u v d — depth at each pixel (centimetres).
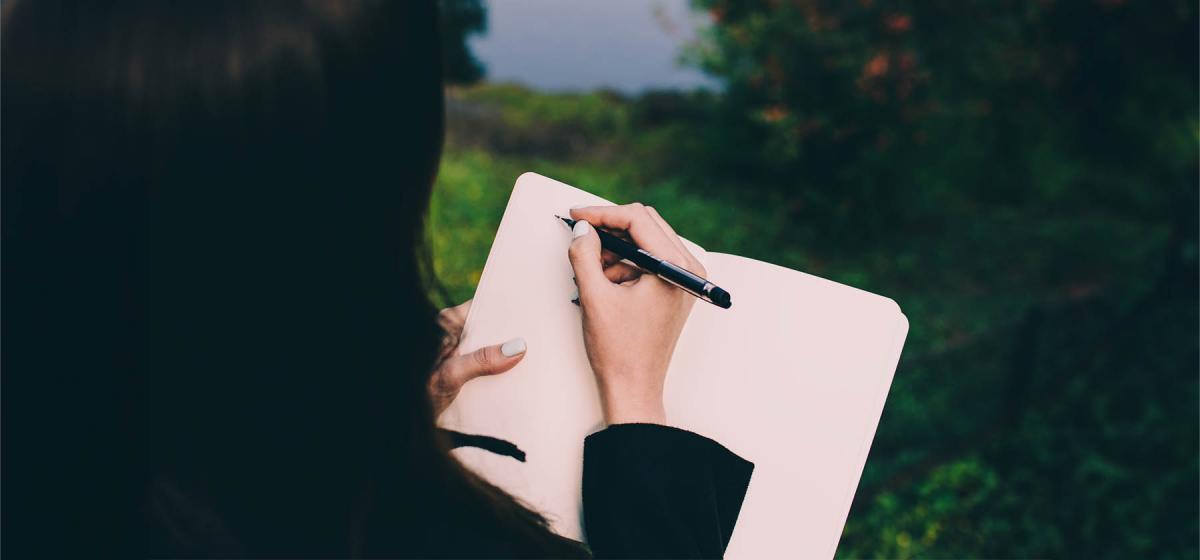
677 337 81
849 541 352
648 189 819
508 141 941
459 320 85
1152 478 421
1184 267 555
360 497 57
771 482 82
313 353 52
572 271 85
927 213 847
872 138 728
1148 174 1047
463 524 63
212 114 47
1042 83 919
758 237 742
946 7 709
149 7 48
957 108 759
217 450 53
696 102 940
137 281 49
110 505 53
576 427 80
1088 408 483
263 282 50
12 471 52
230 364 51
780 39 712
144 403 51
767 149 746
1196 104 983
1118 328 525
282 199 49
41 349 50
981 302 692
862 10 702
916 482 399
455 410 82
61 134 48
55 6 49
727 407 85
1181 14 881
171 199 48
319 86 48
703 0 775
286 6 48
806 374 85
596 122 1011
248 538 55
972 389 464
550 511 79
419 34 52
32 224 49
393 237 53
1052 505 394
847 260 741
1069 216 949
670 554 64
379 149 51
